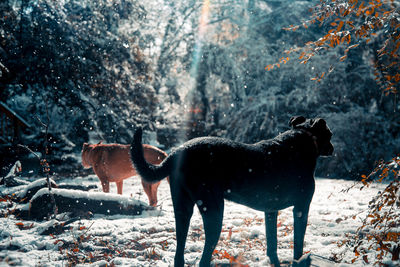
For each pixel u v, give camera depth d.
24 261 4.16
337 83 21.06
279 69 23.56
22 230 5.54
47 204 6.30
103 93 21.34
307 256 4.15
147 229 5.97
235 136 23.86
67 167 16.83
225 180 3.71
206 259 3.63
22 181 9.54
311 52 4.45
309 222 6.74
